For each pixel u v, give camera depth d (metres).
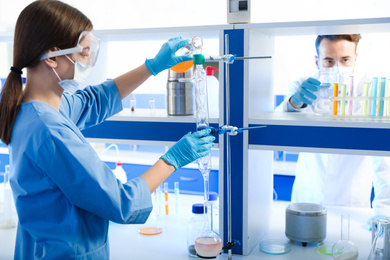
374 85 1.91
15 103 1.49
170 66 1.90
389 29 1.98
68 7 1.49
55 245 1.51
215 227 2.28
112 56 4.55
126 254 2.00
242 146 2.02
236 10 1.98
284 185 3.93
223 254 2.04
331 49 2.59
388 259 1.77
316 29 2.01
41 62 1.48
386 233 1.77
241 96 2.01
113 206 1.45
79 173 1.42
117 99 2.00
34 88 1.51
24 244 1.59
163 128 2.16
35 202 1.50
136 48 4.47
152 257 1.96
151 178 1.57
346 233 1.88
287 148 1.99
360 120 1.93
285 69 4.05
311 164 3.02
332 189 2.96
